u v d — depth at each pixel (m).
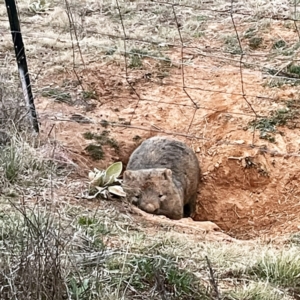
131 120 6.79
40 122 6.10
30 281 3.28
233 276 3.87
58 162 5.50
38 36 8.34
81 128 6.47
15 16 5.54
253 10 9.05
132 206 5.25
